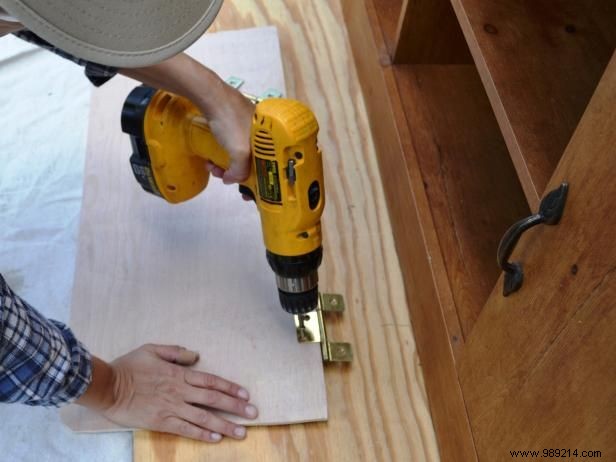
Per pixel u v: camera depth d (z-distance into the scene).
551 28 0.82
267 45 1.30
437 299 0.89
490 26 0.81
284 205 0.71
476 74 1.16
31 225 1.22
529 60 0.78
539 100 0.73
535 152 0.68
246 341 0.95
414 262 1.01
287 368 0.92
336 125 1.28
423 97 1.13
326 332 1.00
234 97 0.77
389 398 0.95
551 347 0.59
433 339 0.92
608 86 0.49
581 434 0.54
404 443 0.91
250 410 0.88
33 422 1.00
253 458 0.88
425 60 1.16
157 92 0.83
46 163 1.30
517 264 0.65
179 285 1.00
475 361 0.77
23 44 1.47
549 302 0.59
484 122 1.09
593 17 0.84
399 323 1.03
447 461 0.87
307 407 0.90
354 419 0.92
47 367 0.70
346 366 0.98
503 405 0.69
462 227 0.97
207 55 1.28
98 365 0.81
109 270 1.02
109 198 1.10
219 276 1.01
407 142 1.07
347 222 1.14
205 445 0.88
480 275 0.91
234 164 0.77
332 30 1.42
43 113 1.38
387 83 1.14
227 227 1.06
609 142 0.49
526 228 0.59
